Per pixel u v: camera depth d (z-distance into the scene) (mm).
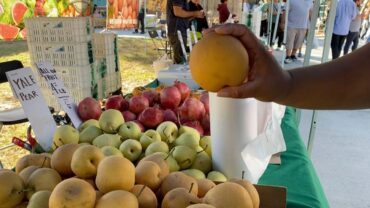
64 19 3191
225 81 599
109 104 1569
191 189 839
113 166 753
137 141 1187
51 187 843
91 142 1251
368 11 9828
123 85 5750
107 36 3781
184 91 1690
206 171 1138
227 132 1085
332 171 2803
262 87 641
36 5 3387
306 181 1157
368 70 766
